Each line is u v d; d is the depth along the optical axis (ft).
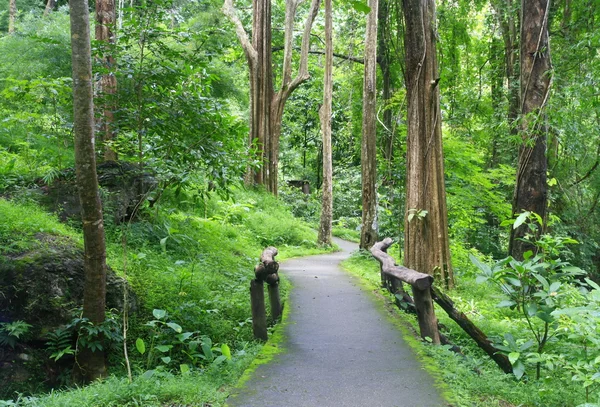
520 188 33.22
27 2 86.22
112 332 18.07
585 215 52.31
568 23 45.68
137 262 24.30
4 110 37.19
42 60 46.50
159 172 27.27
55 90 27.53
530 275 16.75
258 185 69.21
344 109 92.99
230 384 14.48
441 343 18.99
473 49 68.59
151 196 28.96
